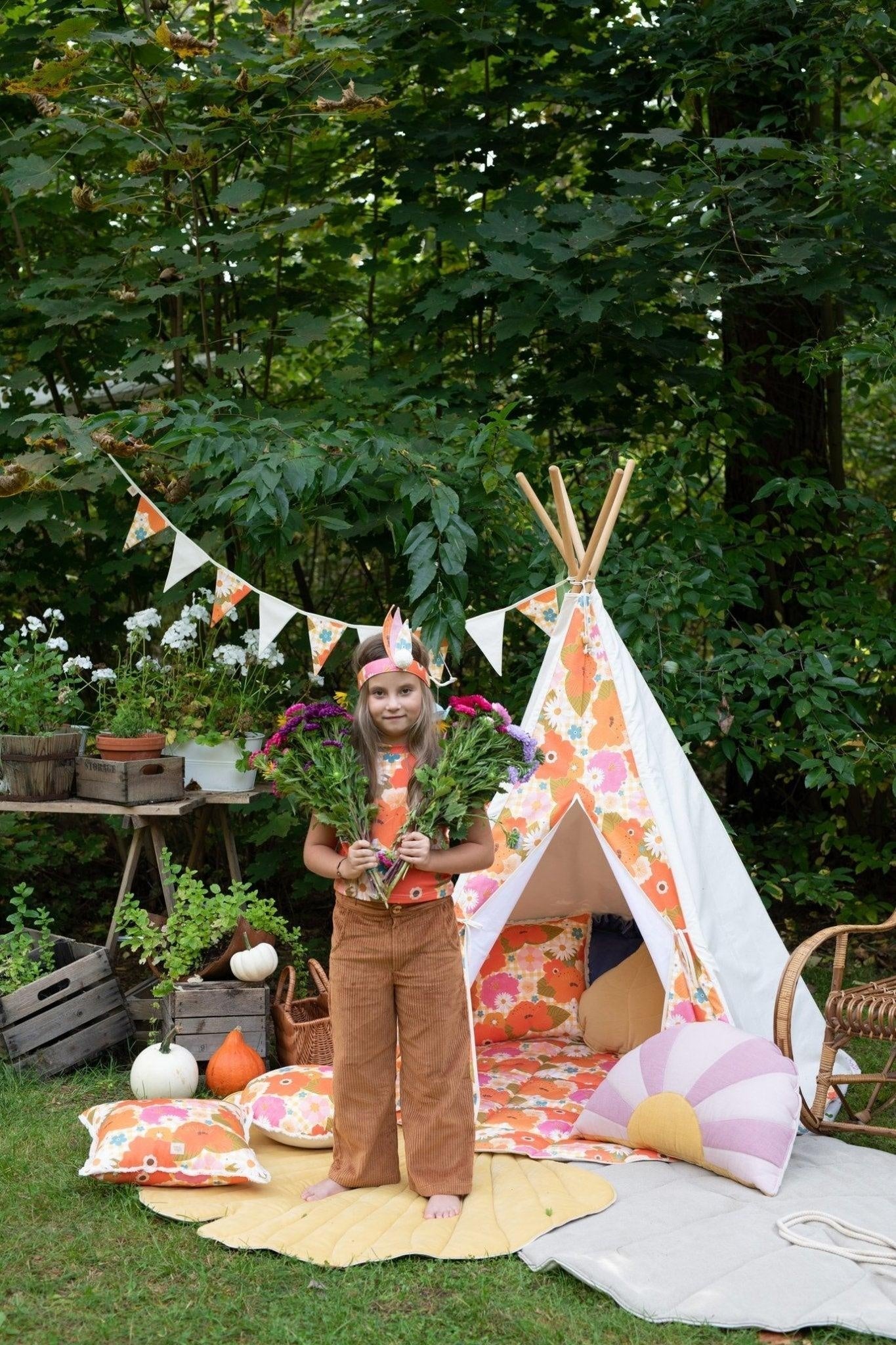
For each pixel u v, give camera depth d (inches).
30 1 203.2
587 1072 151.9
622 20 223.8
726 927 142.9
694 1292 96.6
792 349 229.9
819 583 205.0
